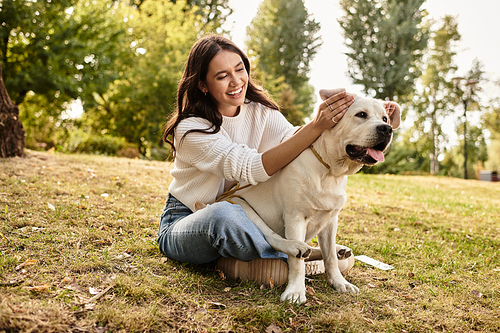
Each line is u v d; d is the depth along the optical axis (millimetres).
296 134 2121
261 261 2262
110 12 16500
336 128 2098
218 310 1923
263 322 1852
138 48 19406
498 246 3863
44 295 1855
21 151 6316
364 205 5691
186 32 20250
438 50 31469
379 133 1934
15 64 12789
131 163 7941
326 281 2473
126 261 2459
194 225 2156
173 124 2371
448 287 2555
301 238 2195
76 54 13086
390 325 1942
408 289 2488
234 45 2367
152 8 20844
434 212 5648
